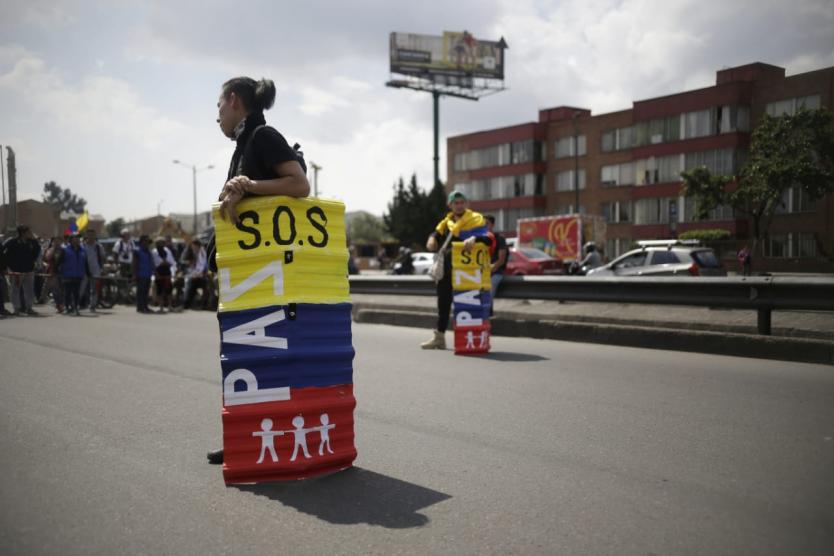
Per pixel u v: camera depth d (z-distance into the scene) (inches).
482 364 278.8
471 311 311.0
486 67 2581.2
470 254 309.7
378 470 138.4
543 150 2132.1
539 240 1364.4
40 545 101.0
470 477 133.9
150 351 316.8
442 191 2267.5
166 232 1558.8
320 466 134.3
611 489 126.5
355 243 2452.0
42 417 183.6
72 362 281.6
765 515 113.3
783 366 267.1
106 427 173.0
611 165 1945.1
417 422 178.5
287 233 130.2
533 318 407.8
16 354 305.7
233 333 128.1
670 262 645.3
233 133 139.0
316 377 133.5
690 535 105.3
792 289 289.1
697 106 1675.7
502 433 167.0
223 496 122.6
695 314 366.6
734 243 1339.8
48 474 135.0
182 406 198.1
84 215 1285.7
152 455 148.6
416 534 105.8
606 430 169.0
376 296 583.2
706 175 1407.5
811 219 1425.9
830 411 188.2
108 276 678.5
